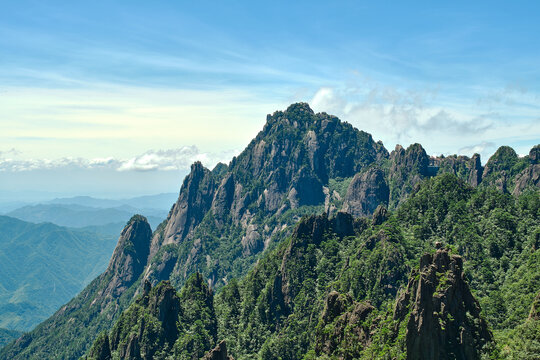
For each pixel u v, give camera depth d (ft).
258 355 589.73
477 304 321.73
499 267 554.05
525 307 428.56
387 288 552.00
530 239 564.30
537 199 652.07
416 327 302.04
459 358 297.33
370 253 610.24
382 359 326.65
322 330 425.28
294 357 565.53
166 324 631.56
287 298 652.89
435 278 317.01
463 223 643.86
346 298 447.42
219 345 441.27
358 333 390.42
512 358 304.30
